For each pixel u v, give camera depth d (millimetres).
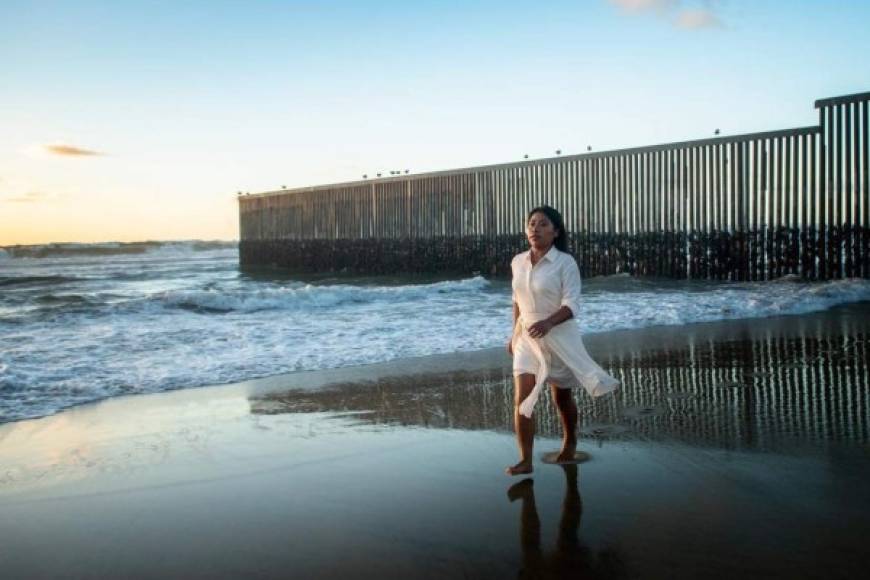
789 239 18312
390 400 6445
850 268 17359
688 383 6793
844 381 6711
